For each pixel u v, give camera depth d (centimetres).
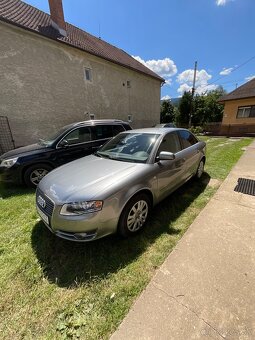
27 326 155
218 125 1938
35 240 263
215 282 182
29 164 450
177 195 384
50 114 964
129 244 246
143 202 270
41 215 252
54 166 480
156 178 285
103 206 217
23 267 216
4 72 777
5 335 149
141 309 160
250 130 1708
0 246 254
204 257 215
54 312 165
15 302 175
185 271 196
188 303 163
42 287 190
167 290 176
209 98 2862
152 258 221
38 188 271
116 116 1419
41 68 898
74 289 186
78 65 1076
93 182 239
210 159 674
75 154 503
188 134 436
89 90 1167
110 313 161
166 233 266
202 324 146
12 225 304
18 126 846
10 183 474
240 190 397
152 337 139
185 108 2686
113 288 185
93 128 538
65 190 233
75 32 1270
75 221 213
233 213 307
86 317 159
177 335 140
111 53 1423
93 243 250
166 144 334
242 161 632
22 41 817
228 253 219
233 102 1841
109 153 343
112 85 1342
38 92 899
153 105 1867
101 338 143
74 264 217
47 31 933
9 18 829
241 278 185
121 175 251
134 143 336
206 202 351
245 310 155
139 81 1619
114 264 214
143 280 192
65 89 1022
